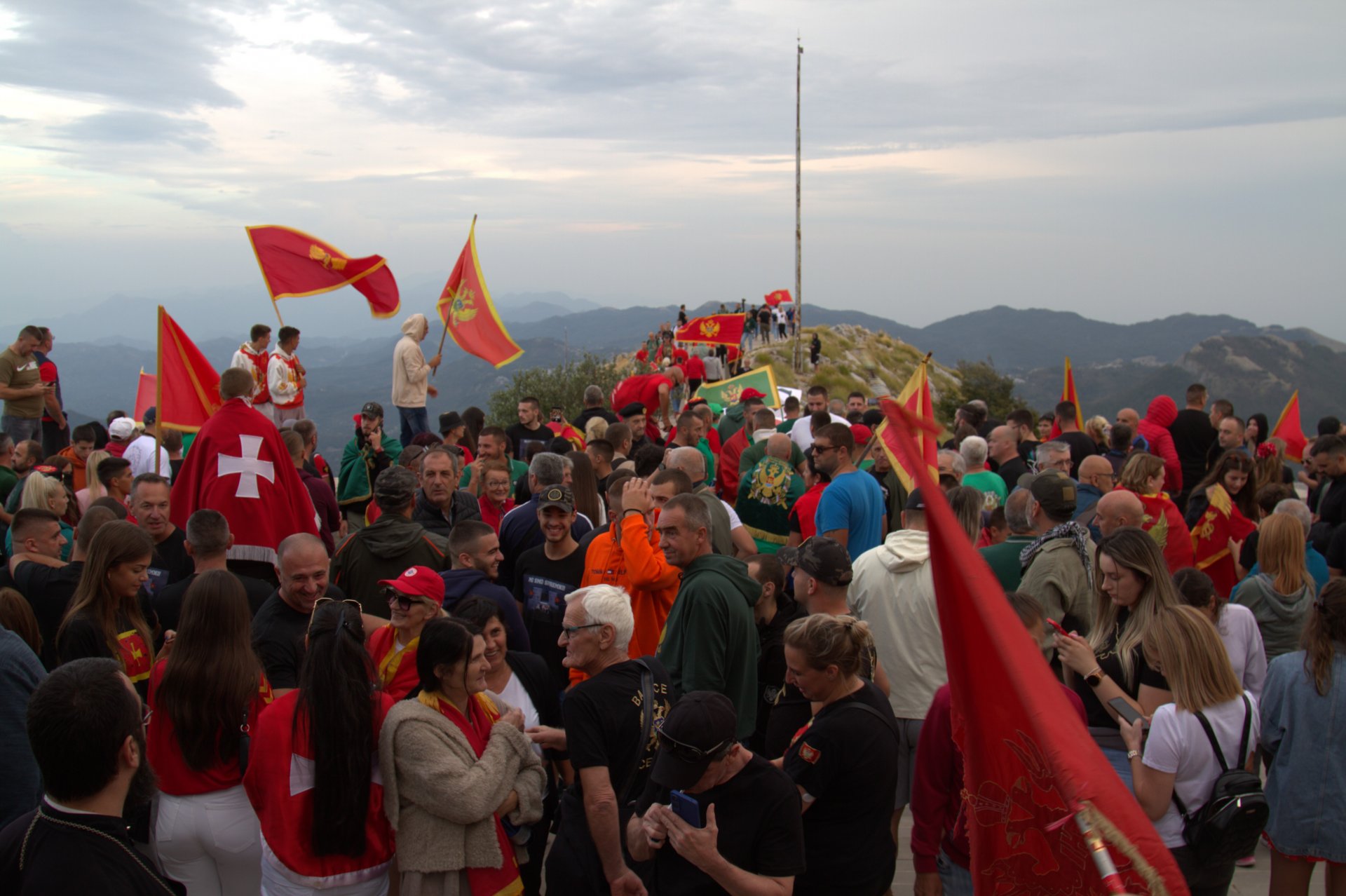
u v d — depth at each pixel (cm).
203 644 415
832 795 388
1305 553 638
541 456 702
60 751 297
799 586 482
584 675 575
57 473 861
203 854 422
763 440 1012
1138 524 590
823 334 5334
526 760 425
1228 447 1190
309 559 478
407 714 395
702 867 326
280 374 1240
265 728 388
